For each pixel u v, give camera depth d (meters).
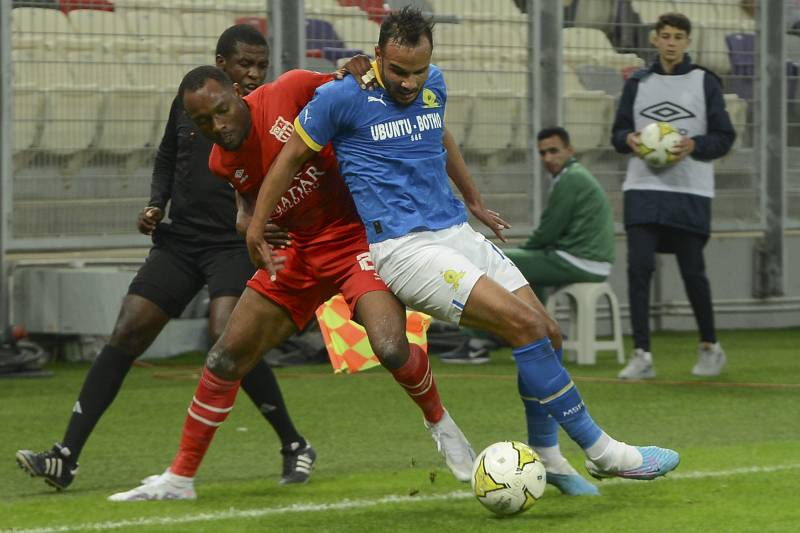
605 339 45.31
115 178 39.41
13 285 38.62
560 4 44.41
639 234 33.53
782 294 48.88
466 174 20.41
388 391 33.00
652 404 29.97
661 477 20.66
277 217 18.91
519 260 37.28
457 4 43.31
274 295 19.25
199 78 18.14
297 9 40.72
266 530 17.27
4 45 37.41
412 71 17.73
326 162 18.72
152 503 19.36
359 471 22.42
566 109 45.12
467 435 26.34
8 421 28.67
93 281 37.59
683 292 48.12
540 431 19.16
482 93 43.75
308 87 18.84
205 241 21.62
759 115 47.69
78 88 38.59
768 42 47.62
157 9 39.47
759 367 36.94
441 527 17.33
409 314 19.75
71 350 39.97
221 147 18.61
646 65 46.06
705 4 46.75
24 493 20.80
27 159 38.28
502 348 42.22
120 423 28.28
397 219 18.09
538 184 44.69
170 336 40.88
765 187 48.03
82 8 38.59
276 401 21.00
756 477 20.67
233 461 23.61
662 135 32.38
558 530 16.95
